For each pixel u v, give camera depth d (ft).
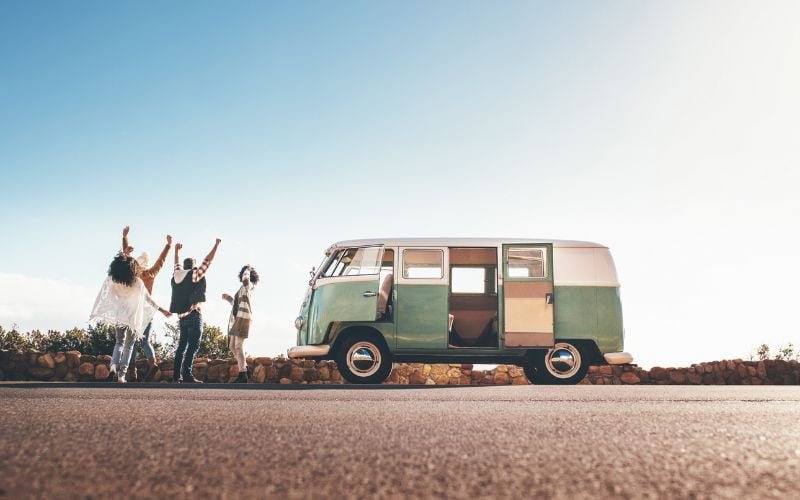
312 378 35.60
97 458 7.49
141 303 28.71
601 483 6.44
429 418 11.84
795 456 7.99
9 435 9.23
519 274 32.04
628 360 31.68
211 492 5.98
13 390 18.85
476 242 32.40
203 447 8.33
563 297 32.01
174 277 30.78
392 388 22.68
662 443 8.92
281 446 8.48
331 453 7.98
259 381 35.12
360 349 31.76
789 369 38.47
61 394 17.33
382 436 9.47
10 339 68.54
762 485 6.42
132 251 29.09
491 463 7.41
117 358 28.71
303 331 33.12
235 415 12.09
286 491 6.04
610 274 32.48
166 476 6.61
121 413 12.26
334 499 5.77
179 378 30.17
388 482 6.42
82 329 67.87
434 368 38.22
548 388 22.95
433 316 31.78
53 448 8.13
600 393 19.38
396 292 31.96
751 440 9.27
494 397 17.33
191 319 30.22
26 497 5.71
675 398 17.52
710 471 7.04
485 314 35.86
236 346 32.04
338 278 32.14
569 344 32.04
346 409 13.50
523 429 10.34
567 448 8.46
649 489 6.21
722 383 37.91
